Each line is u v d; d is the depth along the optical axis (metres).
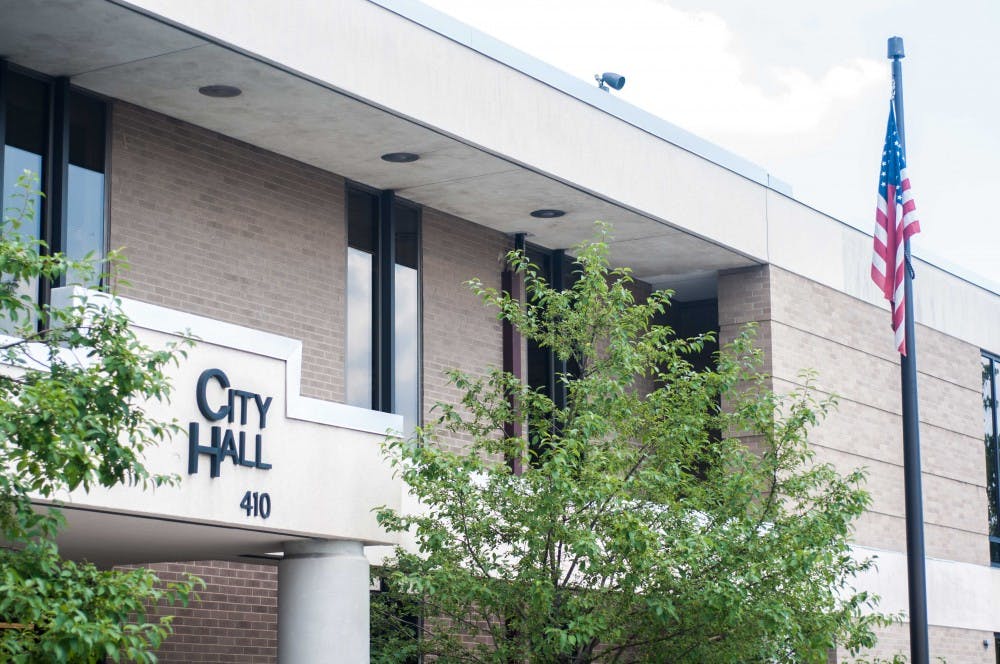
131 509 11.80
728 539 14.43
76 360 11.01
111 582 8.73
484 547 15.40
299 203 18.80
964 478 29.16
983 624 28.83
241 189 18.00
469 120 18.16
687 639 14.49
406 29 17.33
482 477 17.20
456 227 21.48
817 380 24.72
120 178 16.55
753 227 23.67
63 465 8.80
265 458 13.13
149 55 15.35
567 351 15.74
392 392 19.77
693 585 14.14
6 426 8.29
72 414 8.77
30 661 8.48
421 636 16.19
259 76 15.96
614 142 20.72
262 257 18.14
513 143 18.84
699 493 15.27
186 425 12.35
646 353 15.67
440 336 20.89
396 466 14.70
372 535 14.24
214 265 17.48
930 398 28.39
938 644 27.12
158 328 12.15
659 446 15.30
